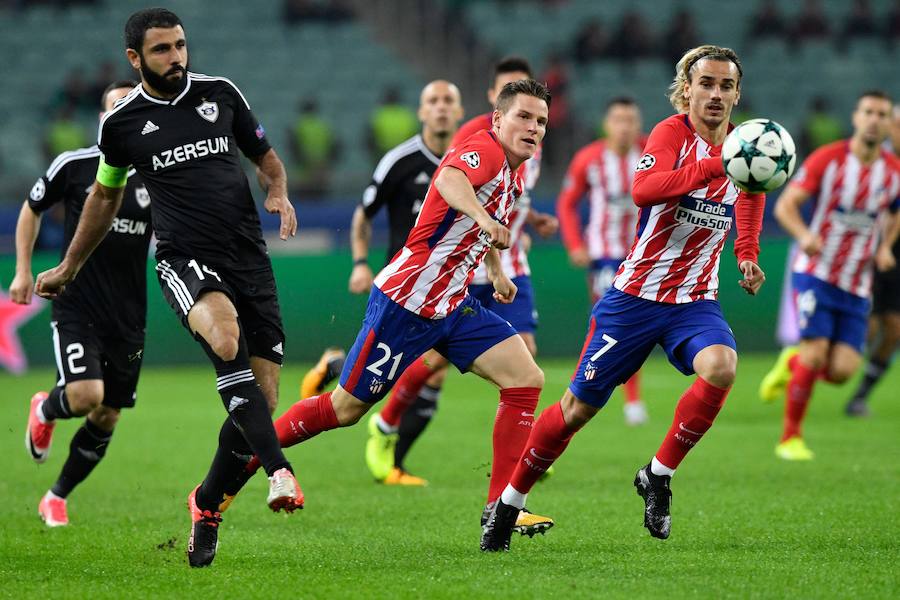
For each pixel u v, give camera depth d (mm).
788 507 24484
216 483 18844
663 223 19609
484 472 30734
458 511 24766
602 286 41125
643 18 87125
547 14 87062
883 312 42219
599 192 40844
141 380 53969
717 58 19406
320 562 19312
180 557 19969
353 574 18188
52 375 55750
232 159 19719
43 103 76625
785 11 89812
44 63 78938
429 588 17031
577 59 81688
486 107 81562
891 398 49031
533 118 19281
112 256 23500
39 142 73688
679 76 20172
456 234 19562
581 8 87625
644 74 81938
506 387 20375
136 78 78938
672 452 19641
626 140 40250
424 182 29031
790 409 33188
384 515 24375
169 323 59188
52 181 23266
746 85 84188
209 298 18578
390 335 19875
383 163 29172
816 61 85875
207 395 48281
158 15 19172
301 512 24797
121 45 80750
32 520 24219
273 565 19094
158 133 19328
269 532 22422
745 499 25641
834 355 34344
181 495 27328
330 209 62750
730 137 18172
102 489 28203
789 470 30234
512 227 28484
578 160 41156
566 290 61125
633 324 19953
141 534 22359
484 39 85438
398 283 19719
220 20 83875
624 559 19250
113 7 82750
